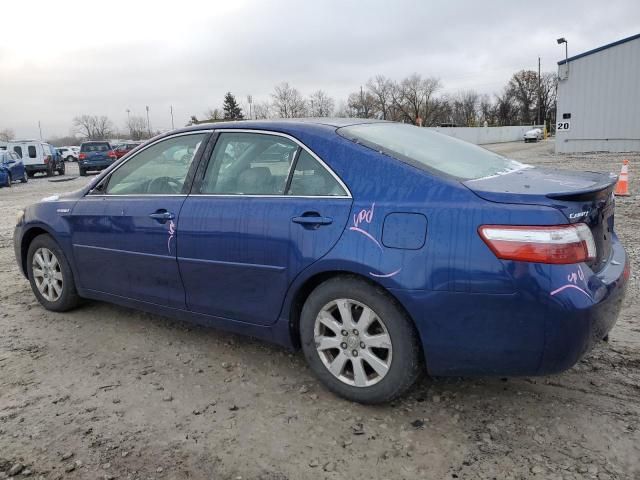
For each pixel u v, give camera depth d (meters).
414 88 81.06
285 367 3.67
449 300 2.68
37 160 27.36
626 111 23.58
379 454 2.69
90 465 2.66
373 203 2.91
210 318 3.69
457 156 3.40
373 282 2.92
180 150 3.92
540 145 42.12
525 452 2.67
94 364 3.79
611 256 3.11
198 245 3.58
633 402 3.08
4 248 7.90
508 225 2.57
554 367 2.61
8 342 4.19
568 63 24.89
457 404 3.12
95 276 4.38
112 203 4.18
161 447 2.80
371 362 3.00
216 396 3.31
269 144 3.46
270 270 3.26
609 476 2.47
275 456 2.71
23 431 2.96
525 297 2.53
